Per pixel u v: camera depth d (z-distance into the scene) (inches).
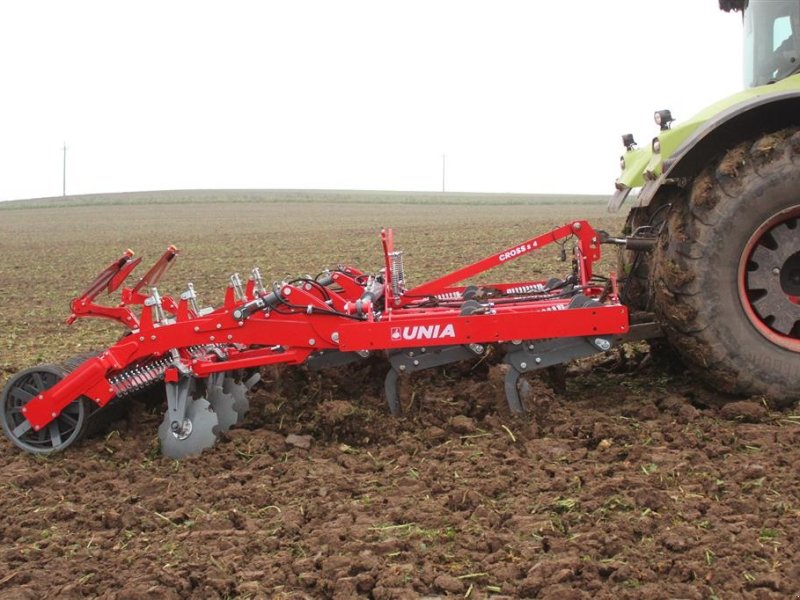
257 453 194.4
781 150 186.9
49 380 208.1
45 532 157.2
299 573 132.8
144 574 135.9
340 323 198.8
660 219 243.0
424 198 3917.3
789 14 227.6
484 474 166.4
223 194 4569.4
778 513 139.8
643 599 116.0
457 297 264.7
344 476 173.9
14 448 211.0
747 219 188.7
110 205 3494.1
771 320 195.5
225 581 129.9
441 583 124.3
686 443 175.8
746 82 244.4
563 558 128.1
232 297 211.8
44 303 591.2
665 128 227.1
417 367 203.3
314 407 216.2
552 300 228.5
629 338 207.0
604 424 185.9
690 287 191.8
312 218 2144.4
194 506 164.7
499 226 1349.7
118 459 199.0
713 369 194.7
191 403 202.2
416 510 150.3
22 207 3528.5
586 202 3351.4
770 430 180.2
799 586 117.1
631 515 142.3
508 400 195.6
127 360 204.1
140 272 884.6
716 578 120.3
